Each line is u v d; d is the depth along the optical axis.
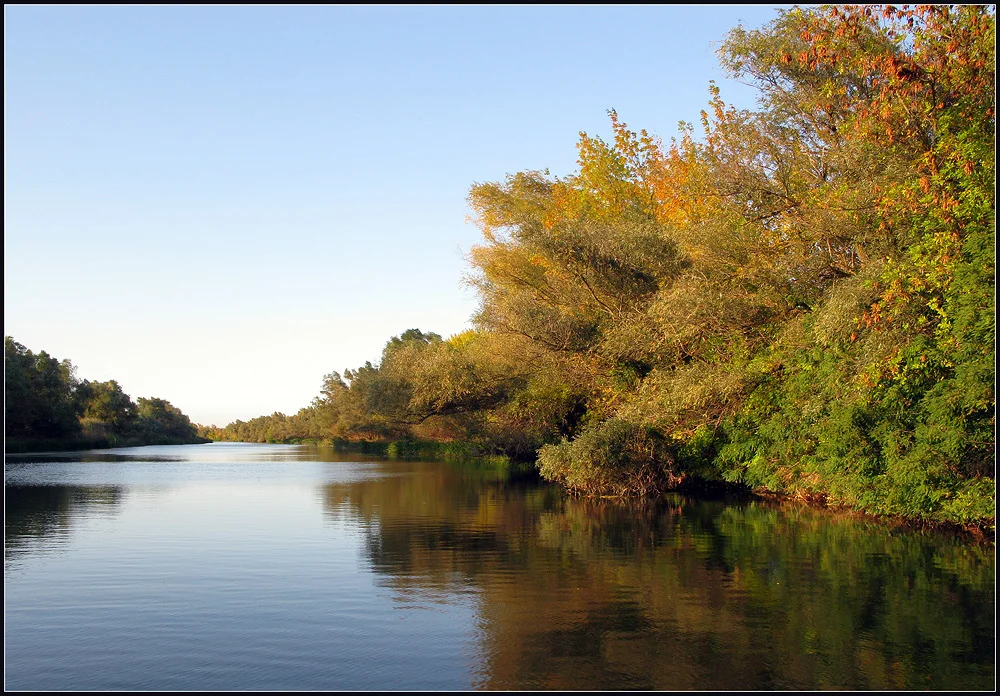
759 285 21.12
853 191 17.31
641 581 11.38
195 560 13.12
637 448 25.17
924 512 16.42
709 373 21.33
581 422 33.78
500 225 35.94
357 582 11.35
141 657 7.98
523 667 7.60
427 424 60.75
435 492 27.16
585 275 27.95
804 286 21.12
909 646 8.18
